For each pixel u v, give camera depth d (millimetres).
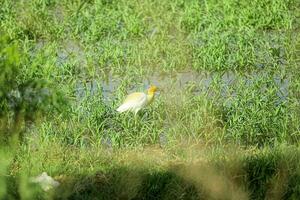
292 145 17578
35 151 17344
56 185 15297
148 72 22547
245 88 20891
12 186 14602
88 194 15305
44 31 25609
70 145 17984
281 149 17016
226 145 18000
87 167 16734
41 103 12859
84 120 18984
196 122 18672
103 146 17984
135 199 15234
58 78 21688
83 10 27453
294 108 19547
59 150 17219
